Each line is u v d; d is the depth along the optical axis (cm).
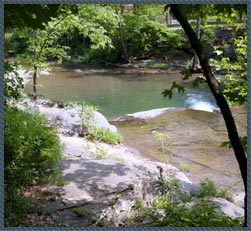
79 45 2753
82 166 618
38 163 579
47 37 1139
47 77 2066
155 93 1702
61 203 482
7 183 489
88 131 941
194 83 282
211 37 2161
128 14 2161
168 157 886
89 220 451
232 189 714
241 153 261
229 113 259
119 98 1616
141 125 1164
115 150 882
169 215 361
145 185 575
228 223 327
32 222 431
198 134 1073
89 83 1923
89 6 1131
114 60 2562
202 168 830
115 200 502
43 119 834
